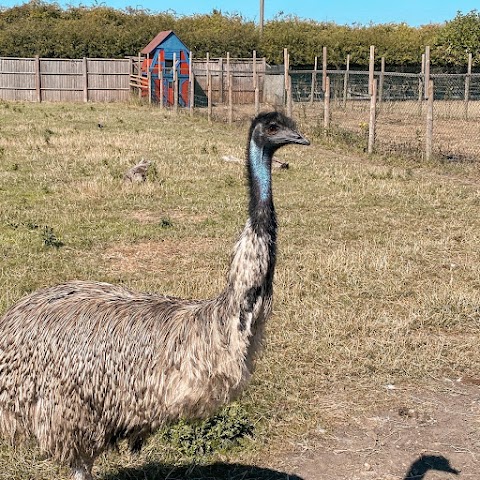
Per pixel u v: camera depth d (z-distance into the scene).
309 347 5.97
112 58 30.41
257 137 3.46
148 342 3.62
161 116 22.27
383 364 5.80
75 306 3.74
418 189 11.96
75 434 3.68
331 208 10.73
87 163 13.52
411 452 4.77
